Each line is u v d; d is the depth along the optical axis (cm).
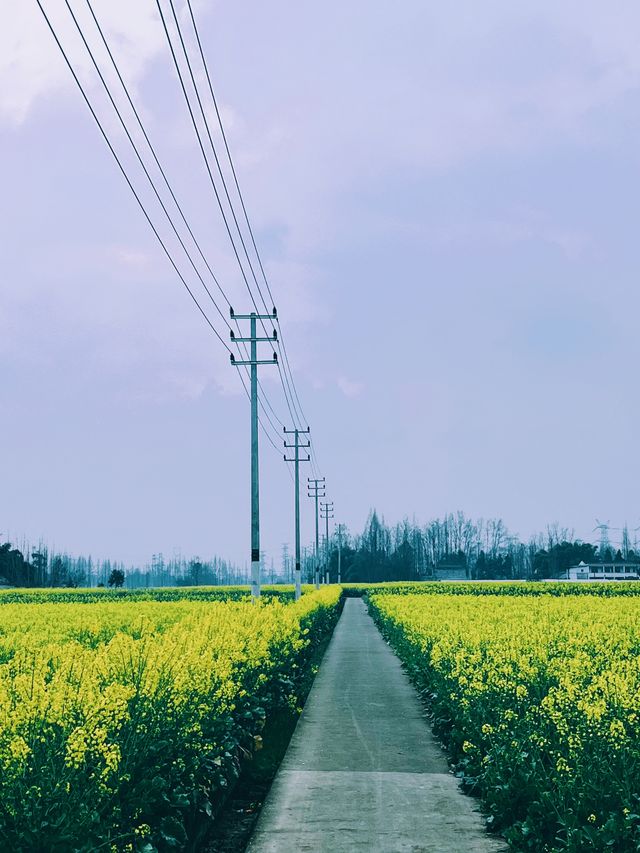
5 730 510
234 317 2677
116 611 2041
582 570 12750
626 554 14025
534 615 2147
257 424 2652
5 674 677
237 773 896
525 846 721
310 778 1038
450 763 1112
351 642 3150
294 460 4966
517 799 793
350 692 1783
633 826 638
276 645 1440
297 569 4834
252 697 1130
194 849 738
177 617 1680
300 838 797
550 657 1134
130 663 704
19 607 2300
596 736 712
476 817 862
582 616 2117
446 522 15450
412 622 1995
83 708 557
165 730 652
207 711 771
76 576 13425
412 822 847
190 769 700
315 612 2650
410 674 1912
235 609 1770
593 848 629
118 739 577
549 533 14650
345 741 1266
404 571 14075
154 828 602
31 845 462
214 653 959
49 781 489
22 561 10788
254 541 2586
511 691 970
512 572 14800
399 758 1150
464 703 1064
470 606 2717
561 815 682
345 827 832
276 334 2655
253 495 2612
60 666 662
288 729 1355
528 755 808
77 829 480
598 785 677
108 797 525
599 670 1035
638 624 1828
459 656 1159
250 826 855
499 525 14912
